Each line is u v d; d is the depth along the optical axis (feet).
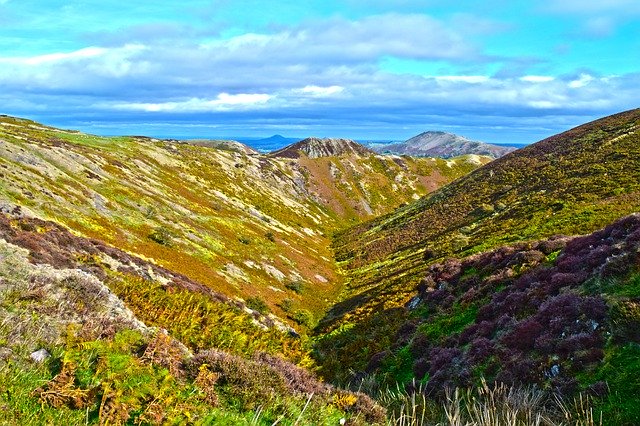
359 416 35.24
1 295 31.86
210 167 418.10
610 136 242.37
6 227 73.72
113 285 69.10
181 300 73.67
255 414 28.14
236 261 194.08
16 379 22.75
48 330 28.99
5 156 173.37
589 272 61.57
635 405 36.09
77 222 145.38
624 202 131.34
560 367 45.47
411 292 123.24
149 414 23.48
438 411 43.34
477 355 57.36
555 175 215.72
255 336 82.43
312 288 209.36
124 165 271.90
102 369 25.55
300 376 37.81
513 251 94.12
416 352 74.79
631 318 44.86
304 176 574.97
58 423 21.02
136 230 170.91
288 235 313.73
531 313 62.28
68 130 415.85
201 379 28.94
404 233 281.54
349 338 111.86
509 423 33.30
